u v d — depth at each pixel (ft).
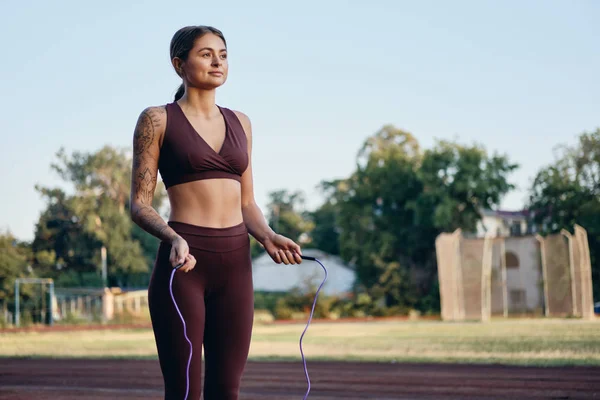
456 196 199.00
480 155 195.72
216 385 10.51
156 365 41.14
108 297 181.98
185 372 10.19
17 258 161.17
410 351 47.24
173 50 10.69
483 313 116.06
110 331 112.68
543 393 25.23
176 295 10.16
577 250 122.72
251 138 11.23
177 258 9.77
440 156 197.47
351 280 239.50
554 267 129.49
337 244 305.94
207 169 10.44
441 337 66.85
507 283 161.89
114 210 243.81
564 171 187.62
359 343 60.59
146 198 10.62
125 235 246.27
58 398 26.55
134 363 42.98
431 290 193.06
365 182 209.77
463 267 125.29
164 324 10.22
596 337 58.75
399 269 196.95
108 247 242.17
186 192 10.44
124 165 258.16
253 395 26.40
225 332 10.48
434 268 205.26
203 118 10.66
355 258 211.61
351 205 212.02
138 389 29.17
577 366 34.63
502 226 244.63
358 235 208.64
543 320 111.55
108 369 38.91
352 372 34.55
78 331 113.70
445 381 29.48
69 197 249.55
